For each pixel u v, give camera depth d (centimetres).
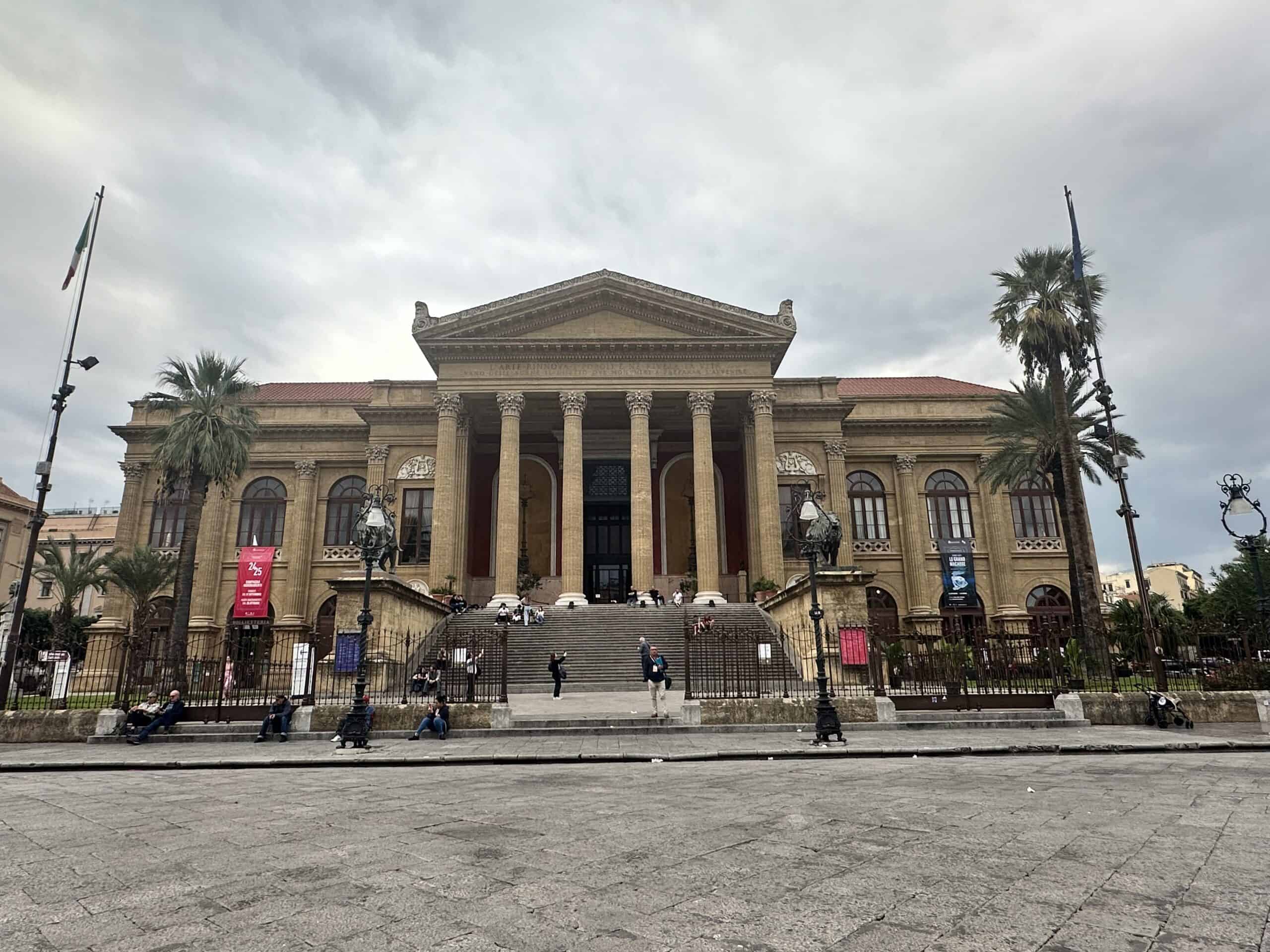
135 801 916
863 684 2023
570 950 412
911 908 480
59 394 2022
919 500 4247
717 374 3762
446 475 3644
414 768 1272
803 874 553
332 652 2019
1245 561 3594
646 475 3622
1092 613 2583
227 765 1335
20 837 703
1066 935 432
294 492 4203
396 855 616
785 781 1023
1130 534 2069
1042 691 1928
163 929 449
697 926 449
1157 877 545
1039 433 3158
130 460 4141
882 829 700
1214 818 745
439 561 3559
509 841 664
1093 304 2734
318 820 772
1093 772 1098
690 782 1027
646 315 3822
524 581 4109
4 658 1859
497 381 3741
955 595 3962
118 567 3325
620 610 3244
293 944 423
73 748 1597
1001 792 905
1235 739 1472
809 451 4128
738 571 4300
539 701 2194
